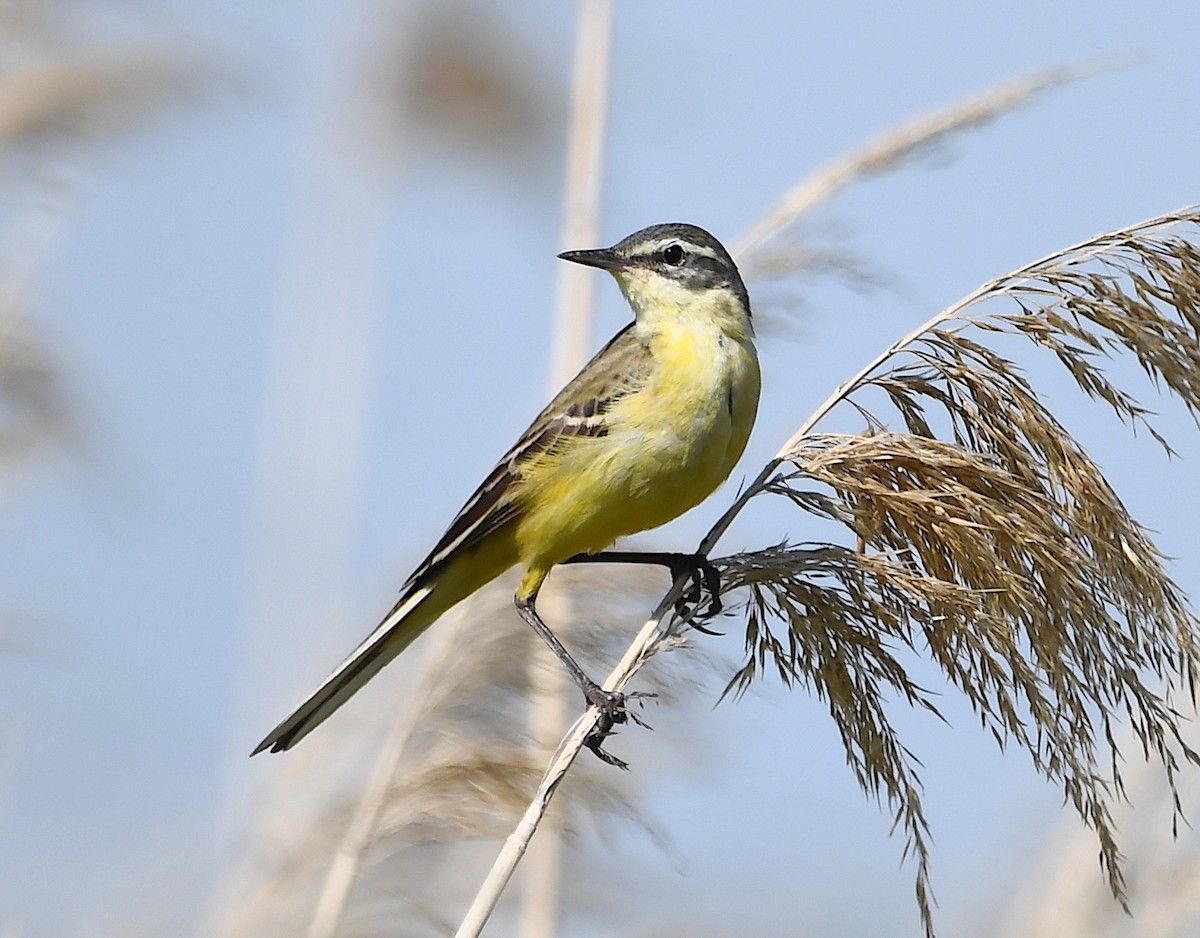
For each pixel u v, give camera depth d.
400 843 10.95
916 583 9.28
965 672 9.24
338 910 10.79
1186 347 9.62
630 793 11.25
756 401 12.23
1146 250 9.72
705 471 12.04
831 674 9.48
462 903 11.42
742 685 9.58
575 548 12.05
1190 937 12.29
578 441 11.88
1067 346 9.70
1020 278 9.89
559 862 11.44
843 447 9.84
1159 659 9.25
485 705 11.23
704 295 12.08
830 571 9.55
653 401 11.84
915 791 9.40
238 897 11.28
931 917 9.38
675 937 11.70
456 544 11.98
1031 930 12.80
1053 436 9.61
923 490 9.52
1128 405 9.66
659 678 11.55
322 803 11.59
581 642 11.70
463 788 10.95
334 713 12.05
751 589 9.62
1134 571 9.30
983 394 9.76
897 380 9.98
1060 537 9.31
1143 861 12.63
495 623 11.55
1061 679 9.19
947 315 10.00
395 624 11.89
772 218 12.23
